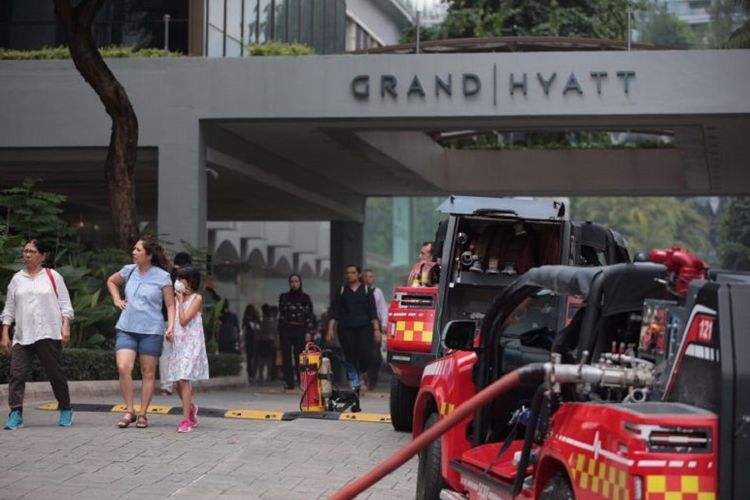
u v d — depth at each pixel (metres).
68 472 10.69
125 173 21.05
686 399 6.10
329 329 21.97
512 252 14.02
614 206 84.69
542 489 6.95
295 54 24.23
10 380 13.14
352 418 14.73
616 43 25.81
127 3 27.52
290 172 30.86
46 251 13.20
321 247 59.09
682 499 5.71
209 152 24.77
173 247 23.80
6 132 24.17
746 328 5.85
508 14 40.16
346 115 23.33
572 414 6.56
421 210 96.94
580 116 22.95
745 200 55.59
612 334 7.25
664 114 22.67
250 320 31.78
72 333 19.22
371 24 54.16
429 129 24.84
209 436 12.84
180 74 23.84
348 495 6.66
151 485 10.22
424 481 9.27
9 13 27.84
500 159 33.94
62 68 24.16
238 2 29.67
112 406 15.16
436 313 13.62
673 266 6.61
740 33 29.50
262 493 9.99
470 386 8.77
